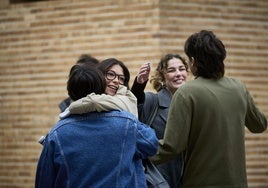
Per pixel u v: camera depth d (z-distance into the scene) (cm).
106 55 1055
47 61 1107
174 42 1030
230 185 484
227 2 1073
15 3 1139
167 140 483
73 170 429
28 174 1120
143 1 1031
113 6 1053
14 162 1132
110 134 434
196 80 498
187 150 499
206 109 486
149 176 527
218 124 486
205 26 1055
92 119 438
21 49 1128
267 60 1100
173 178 596
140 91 558
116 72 570
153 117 602
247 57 1084
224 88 495
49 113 1102
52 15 1104
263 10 1100
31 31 1121
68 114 445
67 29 1090
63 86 1090
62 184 432
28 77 1123
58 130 438
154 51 1020
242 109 497
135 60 1033
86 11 1075
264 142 1095
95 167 429
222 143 486
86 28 1074
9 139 1138
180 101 487
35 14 1119
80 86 445
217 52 494
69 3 1089
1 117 1147
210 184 485
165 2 1028
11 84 1137
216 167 484
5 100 1141
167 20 1027
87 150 431
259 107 1090
